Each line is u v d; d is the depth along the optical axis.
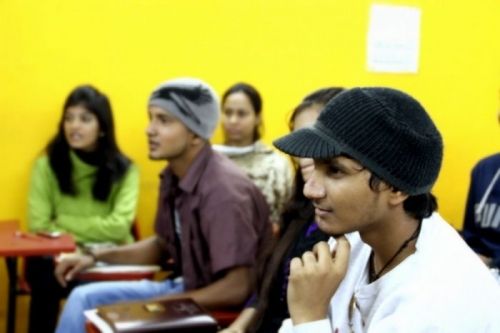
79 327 2.68
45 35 3.73
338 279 1.41
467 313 1.20
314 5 4.05
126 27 3.82
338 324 1.48
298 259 1.44
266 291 2.20
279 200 3.86
